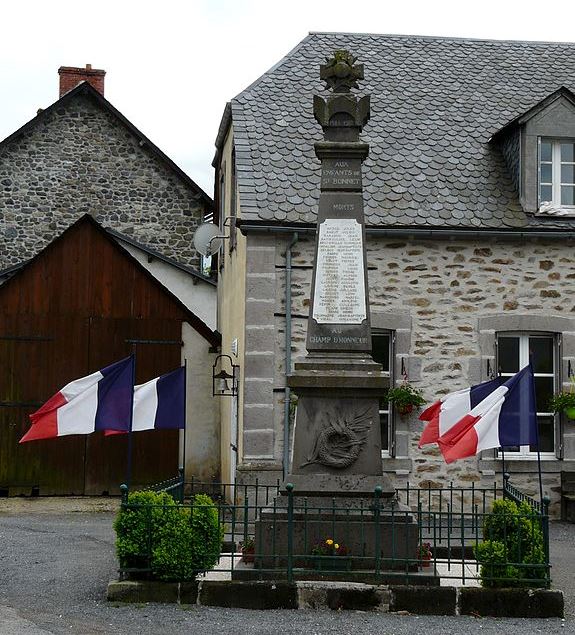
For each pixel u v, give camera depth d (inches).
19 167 885.8
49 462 657.6
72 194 890.7
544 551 340.2
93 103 900.0
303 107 626.8
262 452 542.3
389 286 562.6
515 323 567.2
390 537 352.8
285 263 554.3
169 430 676.1
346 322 378.6
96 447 663.1
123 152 901.2
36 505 615.2
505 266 569.9
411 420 557.6
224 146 722.2
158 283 677.3
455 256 568.1
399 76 665.0
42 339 661.3
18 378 657.0
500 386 382.9
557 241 573.3
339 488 362.9
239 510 538.6
